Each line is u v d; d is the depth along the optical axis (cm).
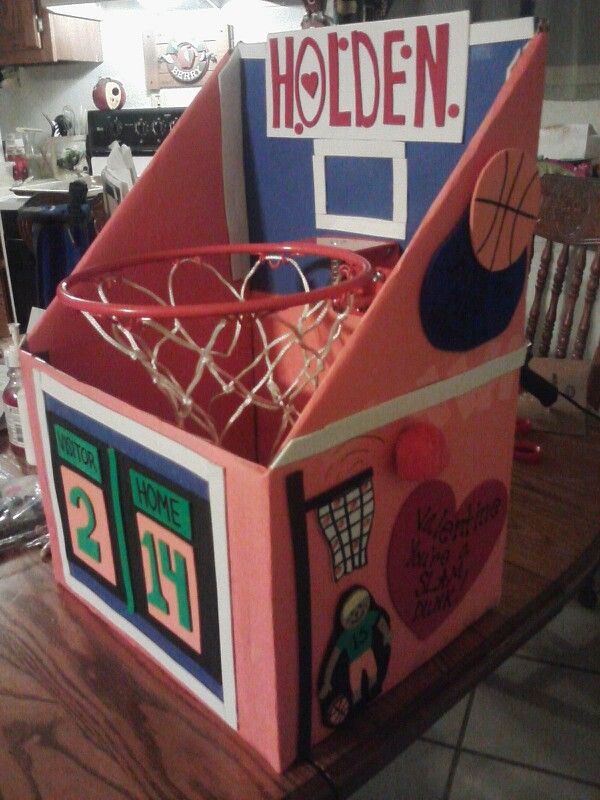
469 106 65
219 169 83
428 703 57
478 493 61
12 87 357
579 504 85
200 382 83
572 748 139
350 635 52
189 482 49
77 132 347
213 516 48
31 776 51
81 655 62
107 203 119
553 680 153
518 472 92
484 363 58
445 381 55
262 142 83
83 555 65
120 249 75
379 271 69
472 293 54
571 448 98
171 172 78
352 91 74
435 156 69
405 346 50
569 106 187
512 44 60
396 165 72
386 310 48
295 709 50
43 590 72
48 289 156
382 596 55
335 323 68
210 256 83
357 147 75
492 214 53
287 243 75
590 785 131
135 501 55
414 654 60
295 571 47
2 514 82
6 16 301
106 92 303
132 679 60
